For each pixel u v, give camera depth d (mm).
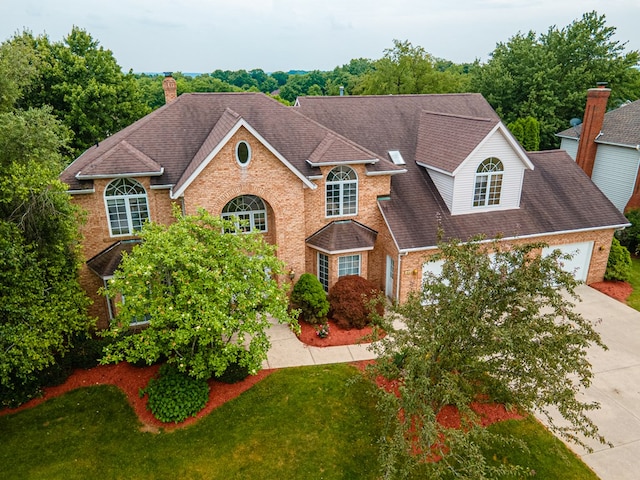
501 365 11211
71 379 15648
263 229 19688
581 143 31156
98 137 37719
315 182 19938
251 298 13602
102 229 17828
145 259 13070
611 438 13398
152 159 18344
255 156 17828
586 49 43344
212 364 13289
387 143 23391
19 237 12844
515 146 20688
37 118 16219
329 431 13406
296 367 16375
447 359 11320
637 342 18188
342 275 20812
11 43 24547
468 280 10969
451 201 21141
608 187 30828
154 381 14656
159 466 12266
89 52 38469
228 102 21172
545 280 10703
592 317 20125
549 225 21766
